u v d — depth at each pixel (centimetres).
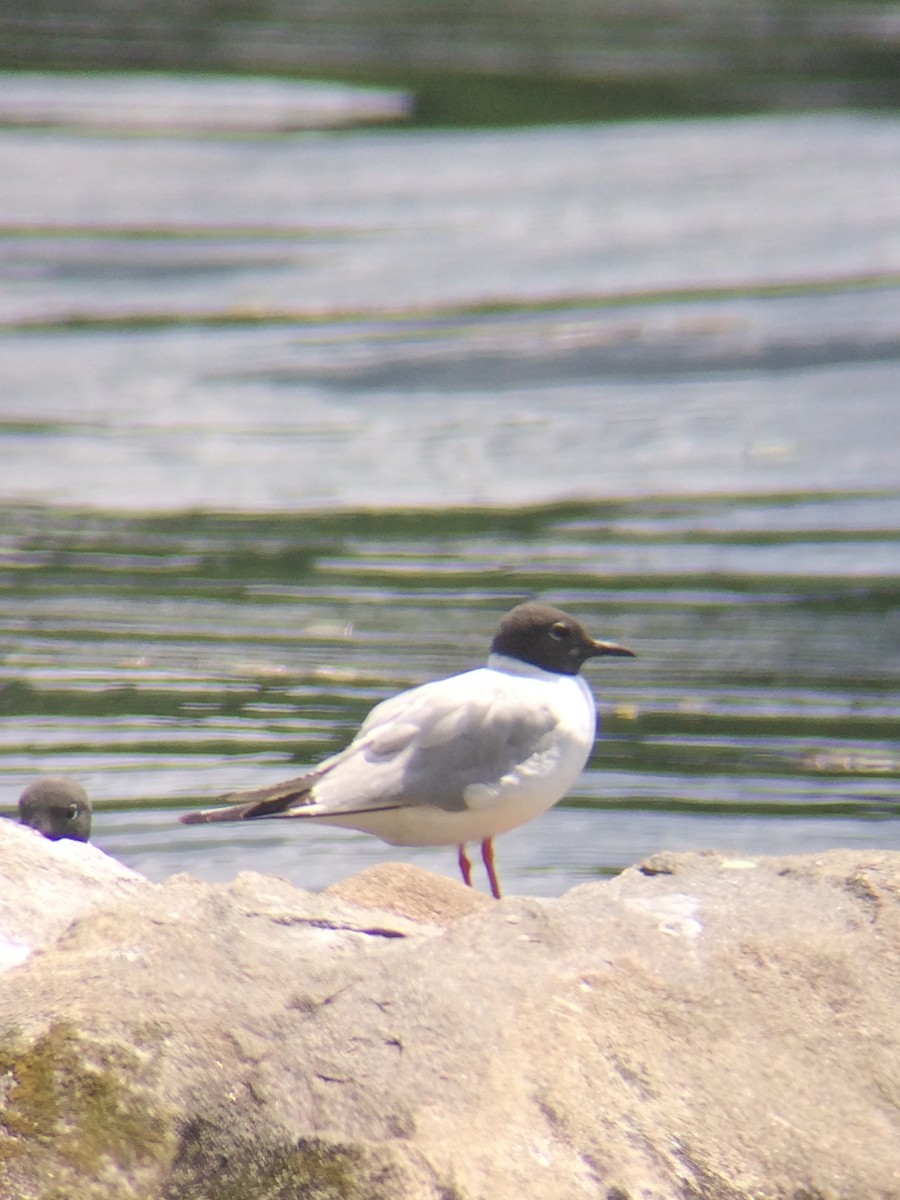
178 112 3769
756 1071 571
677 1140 546
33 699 1484
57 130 3622
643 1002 586
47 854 717
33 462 2138
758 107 3800
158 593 1752
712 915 633
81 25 4506
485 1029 566
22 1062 550
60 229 3077
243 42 4353
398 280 2867
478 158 3503
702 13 4703
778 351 2538
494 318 2698
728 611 1736
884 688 1562
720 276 2855
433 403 2383
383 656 1608
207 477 2106
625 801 1334
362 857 1206
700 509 2009
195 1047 553
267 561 1858
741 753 1430
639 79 4022
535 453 2195
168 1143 542
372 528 1959
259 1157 534
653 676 1593
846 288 2783
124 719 1445
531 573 1831
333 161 3475
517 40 4369
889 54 4200
